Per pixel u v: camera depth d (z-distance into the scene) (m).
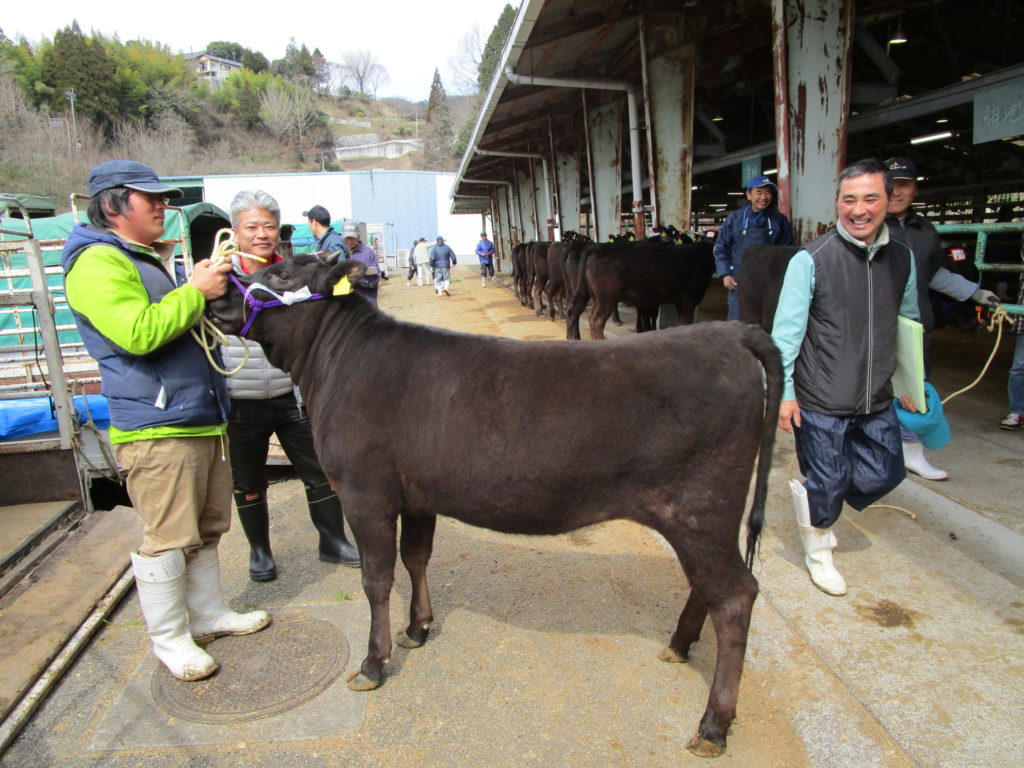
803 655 2.55
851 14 5.02
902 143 12.05
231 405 3.18
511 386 2.20
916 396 2.81
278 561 3.70
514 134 15.72
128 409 2.39
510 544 3.70
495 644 2.79
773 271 4.46
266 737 2.32
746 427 2.12
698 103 12.01
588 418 2.11
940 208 14.41
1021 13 7.86
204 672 2.63
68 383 4.59
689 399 2.08
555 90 11.75
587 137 11.77
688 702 2.39
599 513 2.23
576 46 8.62
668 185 8.55
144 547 2.57
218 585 2.91
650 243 7.85
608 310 7.91
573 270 9.30
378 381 2.39
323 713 2.42
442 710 2.42
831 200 5.40
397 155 90.50
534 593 3.18
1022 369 4.42
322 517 3.57
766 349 2.17
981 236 3.72
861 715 2.23
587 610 3.01
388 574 2.50
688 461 2.10
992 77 6.00
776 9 5.15
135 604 3.27
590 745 2.21
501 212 31.09
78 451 4.23
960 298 3.37
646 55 8.01
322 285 2.49
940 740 2.09
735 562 2.16
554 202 15.31
